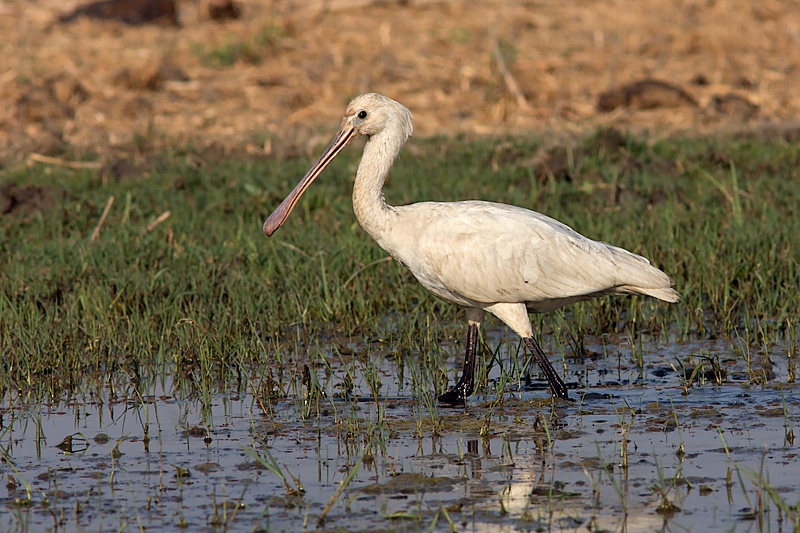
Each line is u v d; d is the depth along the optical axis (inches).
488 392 447.8
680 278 558.9
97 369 475.2
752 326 510.0
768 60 1143.6
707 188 722.2
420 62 1137.4
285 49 1189.1
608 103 1001.5
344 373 473.4
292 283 564.1
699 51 1178.6
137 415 422.3
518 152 816.3
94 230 658.2
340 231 645.3
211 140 898.7
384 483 346.0
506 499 331.6
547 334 523.5
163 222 671.8
